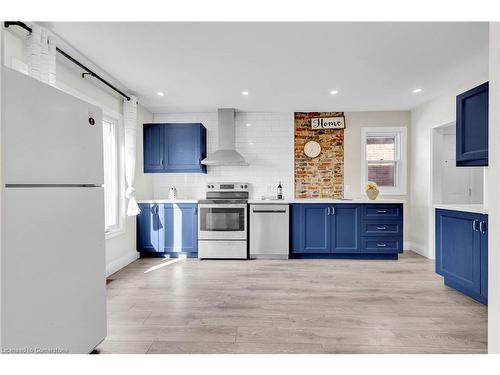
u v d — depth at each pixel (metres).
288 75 3.19
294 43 2.46
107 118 3.56
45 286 1.31
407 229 4.71
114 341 1.90
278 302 2.53
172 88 3.63
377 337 1.94
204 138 4.68
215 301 2.56
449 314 2.29
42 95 1.31
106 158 3.65
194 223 4.18
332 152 4.80
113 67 2.96
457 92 3.62
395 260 3.99
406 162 4.69
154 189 4.87
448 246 2.88
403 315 2.27
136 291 2.81
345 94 3.87
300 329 2.05
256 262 3.93
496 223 0.80
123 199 3.78
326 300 2.57
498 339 0.80
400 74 3.17
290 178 4.80
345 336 1.96
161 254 4.29
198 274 3.37
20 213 1.19
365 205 3.98
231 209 4.09
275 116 4.80
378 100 4.17
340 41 2.43
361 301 2.54
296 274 3.35
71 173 1.49
